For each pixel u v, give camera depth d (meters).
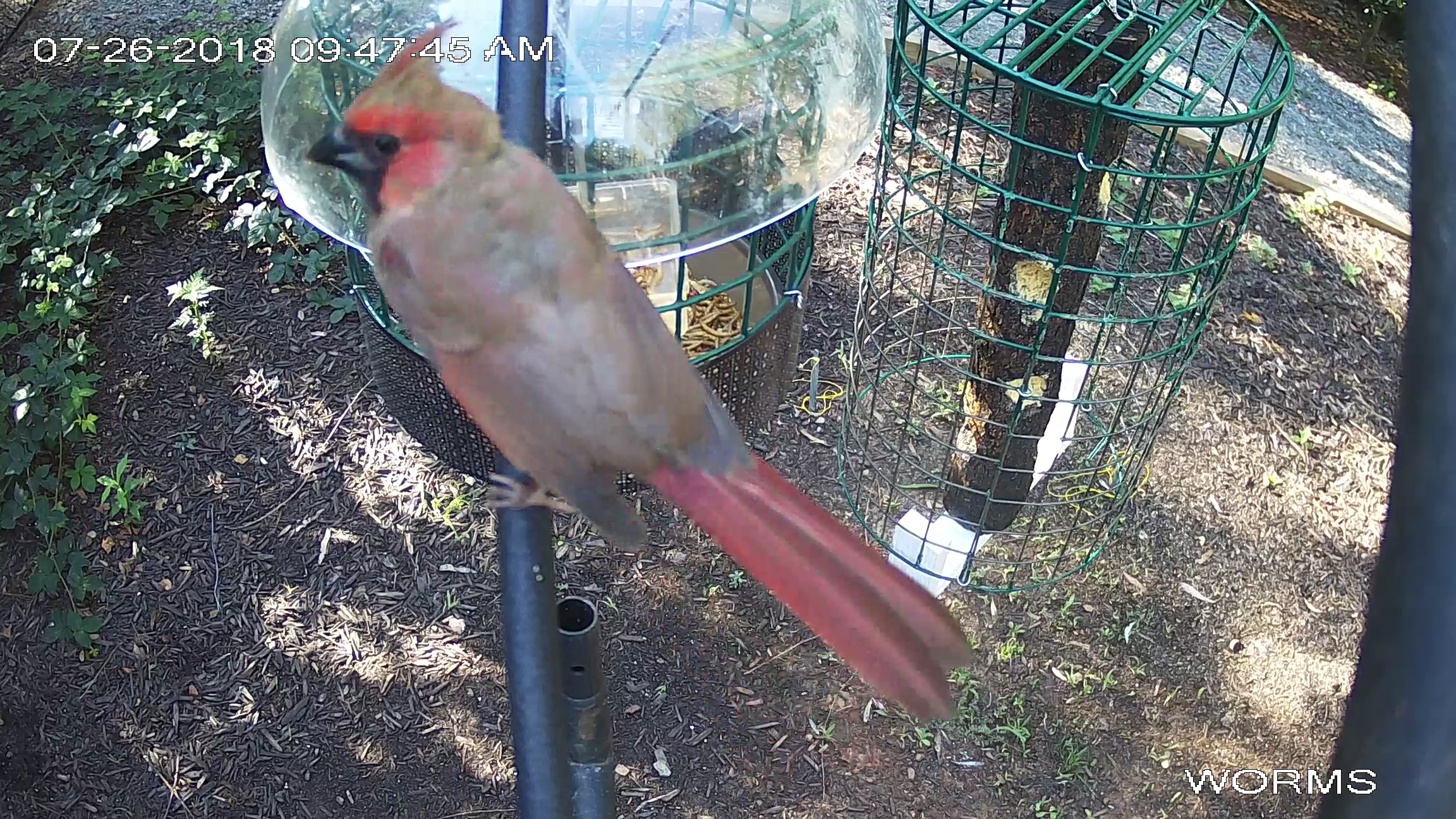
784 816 0.78
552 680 0.36
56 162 1.10
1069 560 0.90
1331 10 1.76
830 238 1.10
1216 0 0.68
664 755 0.81
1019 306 0.74
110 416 0.96
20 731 0.82
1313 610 0.90
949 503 0.86
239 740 0.82
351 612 0.87
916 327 1.00
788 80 0.65
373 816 0.78
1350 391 1.08
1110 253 1.10
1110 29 0.65
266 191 1.07
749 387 0.70
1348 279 1.19
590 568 0.89
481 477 0.70
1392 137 1.46
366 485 0.93
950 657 0.35
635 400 0.40
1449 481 0.19
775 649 0.86
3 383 0.94
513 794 0.79
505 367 0.40
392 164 0.42
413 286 0.41
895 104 0.73
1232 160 0.74
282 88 0.62
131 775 0.80
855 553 0.37
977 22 0.66
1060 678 0.85
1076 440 0.83
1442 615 0.19
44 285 1.01
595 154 0.62
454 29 0.56
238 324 1.01
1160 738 0.83
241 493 0.93
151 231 1.07
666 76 0.63
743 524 0.39
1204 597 0.90
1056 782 0.80
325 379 0.99
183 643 0.86
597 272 0.41
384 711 0.83
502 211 0.41
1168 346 1.04
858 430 0.95
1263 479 0.99
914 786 0.80
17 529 0.91
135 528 0.91
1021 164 0.70
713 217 0.63
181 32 1.24
